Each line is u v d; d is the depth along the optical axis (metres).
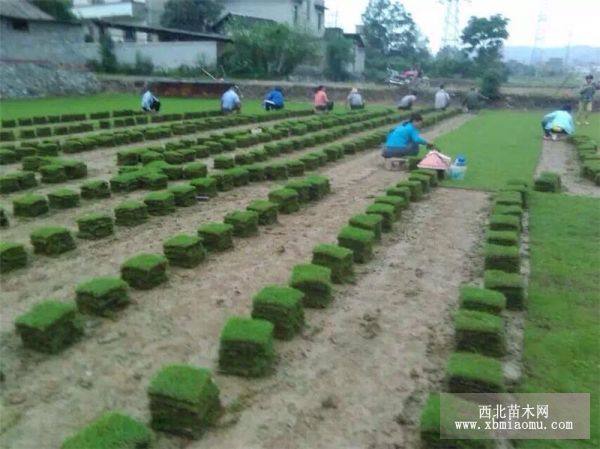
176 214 8.70
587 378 4.47
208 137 15.05
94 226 7.42
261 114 20.80
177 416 3.77
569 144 16.47
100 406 4.08
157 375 4.03
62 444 3.49
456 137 17.58
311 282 5.62
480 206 9.50
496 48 42.81
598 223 8.37
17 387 4.27
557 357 4.76
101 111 21.31
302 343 4.99
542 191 10.41
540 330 5.21
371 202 9.62
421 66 42.97
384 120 20.64
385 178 11.57
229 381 4.39
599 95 27.95
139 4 41.75
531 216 8.73
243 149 14.52
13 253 6.36
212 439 3.77
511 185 9.91
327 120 19.00
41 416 3.96
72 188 10.09
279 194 8.83
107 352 4.77
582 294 5.97
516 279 5.71
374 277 6.48
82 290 5.35
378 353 4.85
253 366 4.42
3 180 9.53
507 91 30.89
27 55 28.67
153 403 3.80
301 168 11.56
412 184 9.63
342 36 43.56
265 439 3.77
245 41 35.03
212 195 9.70
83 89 30.48
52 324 4.68
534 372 4.54
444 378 4.48
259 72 35.53
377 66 48.09
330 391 4.30
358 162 13.30
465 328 4.79
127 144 14.80
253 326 4.59
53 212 8.62
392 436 3.82
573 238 7.72
